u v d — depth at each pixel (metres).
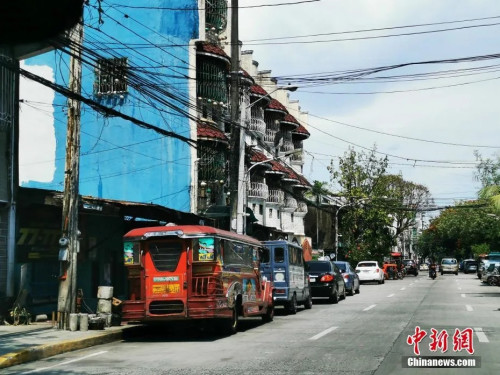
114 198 31.78
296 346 12.62
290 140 48.66
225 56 33.28
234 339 14.29
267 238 39.53
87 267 20.09
